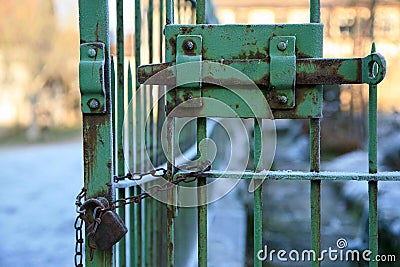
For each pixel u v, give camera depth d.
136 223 1.83
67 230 6.13
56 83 21.56
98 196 1.28
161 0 1.98
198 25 1.23
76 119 22.20
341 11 7.57
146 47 1.93
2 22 20.91
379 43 7.09
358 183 4.88
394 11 7.01
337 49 7.62
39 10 21.25
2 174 10.98
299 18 10.73
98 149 1.27
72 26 21.77
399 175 1.20
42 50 21.22
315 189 1.24
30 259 4.94
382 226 3.04
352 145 6.86
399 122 5.47
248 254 3.94
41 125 20.83
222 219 4.80
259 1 10.70
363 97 6.89
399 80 6.35
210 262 3.79
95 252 1.27
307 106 1.22
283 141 7.77
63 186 9.51
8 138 19.67
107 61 1.26
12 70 20.92
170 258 1.30
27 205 7.74
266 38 1.21
